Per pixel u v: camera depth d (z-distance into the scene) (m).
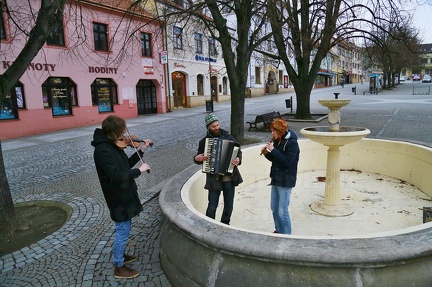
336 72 65.19
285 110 20.81
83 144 11.83
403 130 11.30
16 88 14.51
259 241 2.42
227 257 2.52
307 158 6.98
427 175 5.39
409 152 5.90
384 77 44.75
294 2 12.70
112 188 3.02
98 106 18.39
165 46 22.72
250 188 6.04
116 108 19.45
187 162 8.27
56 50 15.75
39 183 6.96
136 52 20.47
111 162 2.88
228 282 2.46
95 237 4.22
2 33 12.87
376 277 2.20
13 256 3.81
